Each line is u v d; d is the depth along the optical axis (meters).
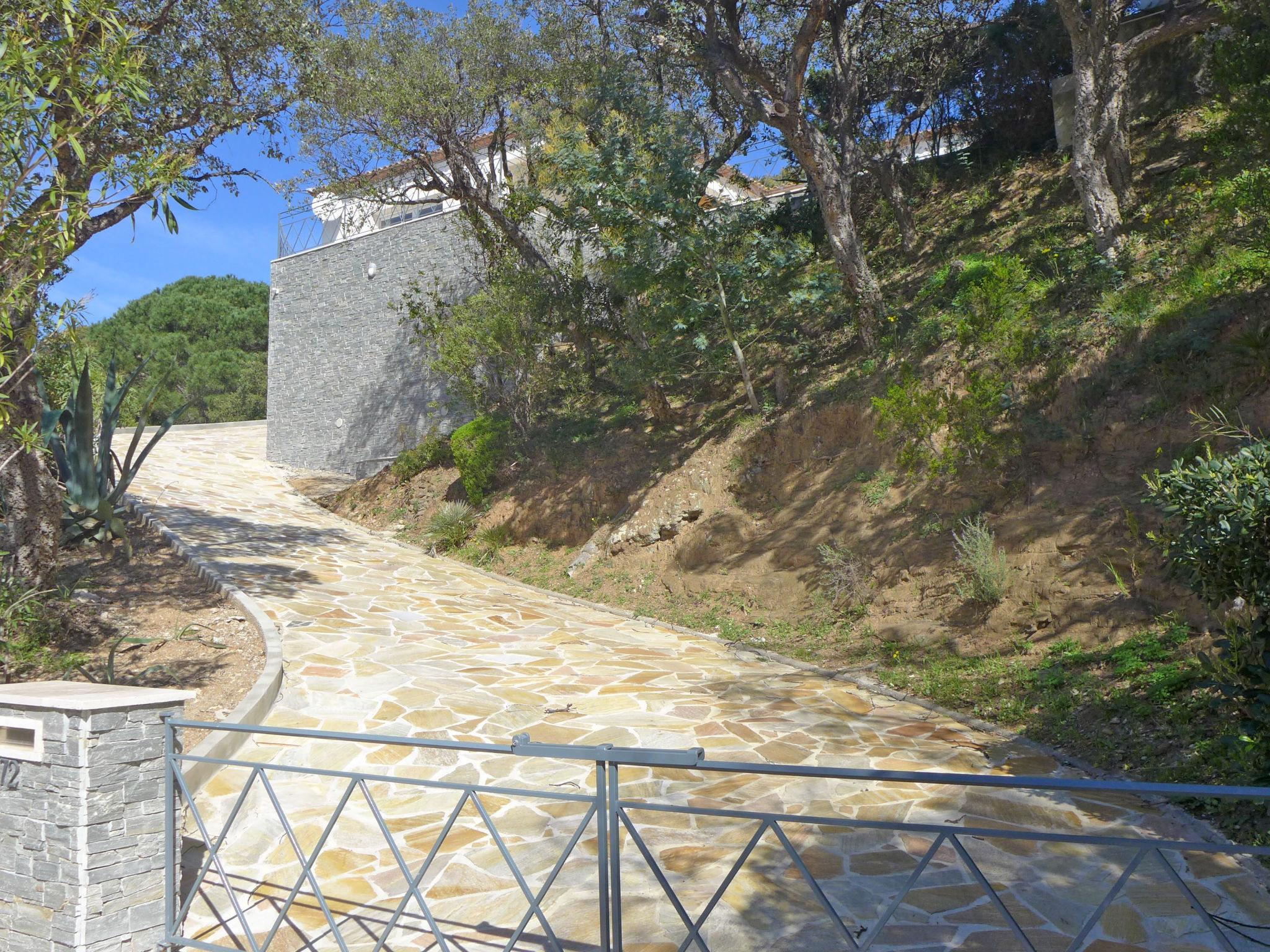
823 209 14.34
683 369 17.00
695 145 14.55
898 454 11.63
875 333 14.05
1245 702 5.19
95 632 9.38
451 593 13.52
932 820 5.59
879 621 10.15
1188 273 10.47
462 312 17.95
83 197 5.71
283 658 9.05
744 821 5.71
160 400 39.72
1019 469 10.20
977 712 7.80
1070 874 4.78
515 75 18.30
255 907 4.74
